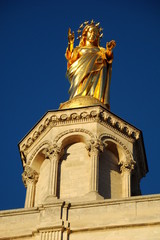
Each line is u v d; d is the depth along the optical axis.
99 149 55.28
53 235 48.78
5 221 51.06
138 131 58.25
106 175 55.28
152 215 49.09
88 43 64.50
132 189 57.56
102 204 50.22
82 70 61.62
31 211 51.19
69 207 50.44
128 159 56.53
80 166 54.97
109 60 63.31
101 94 60.72
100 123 56.75
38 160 57.19
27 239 49.84
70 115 56.97
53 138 56.12
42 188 55.47
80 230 49.12
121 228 48.84
